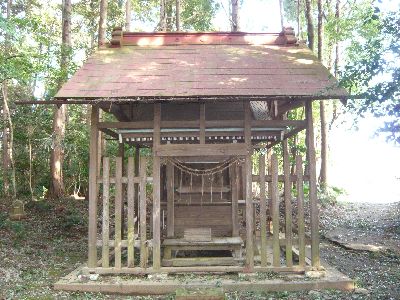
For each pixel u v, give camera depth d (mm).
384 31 6016
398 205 19484
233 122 7906
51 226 13492
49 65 14477
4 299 6762
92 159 7910
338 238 12594
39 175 20000
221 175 8859
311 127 7848
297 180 7926
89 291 7273
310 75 8117
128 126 7973
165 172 9086
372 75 5824
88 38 26500
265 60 8812
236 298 6832
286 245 7836
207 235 8172
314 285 7309
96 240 7844
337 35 19234
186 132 8516
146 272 7711
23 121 19047
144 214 7867
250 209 7809
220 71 8320
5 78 13352
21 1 23000
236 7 17000
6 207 15820
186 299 5805
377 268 9078
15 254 9844
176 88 7602
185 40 9656
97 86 7629
